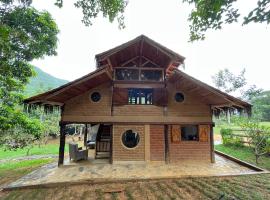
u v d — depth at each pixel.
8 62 8.34
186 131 11.38
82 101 10.48
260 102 33.19
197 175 7.89
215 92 9.10
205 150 10.56
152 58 11.05
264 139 11.66
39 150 19.16
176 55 9.60
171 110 10.66
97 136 11.96
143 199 5.81
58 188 7.01
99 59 9.46
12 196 6.41
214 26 3.69
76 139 26.69
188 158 10.48
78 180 7.42
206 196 5.89
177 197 5.88
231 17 3.46
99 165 9.92
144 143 10.44
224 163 10.27
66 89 9.03
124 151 10.35
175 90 10.87
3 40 5.58
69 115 10.34
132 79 10.92
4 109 9.69
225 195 5.89
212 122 10.67
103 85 10.69
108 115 10.45
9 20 7.68
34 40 8.87
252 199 5.59
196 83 9.17
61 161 9.93
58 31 9.70
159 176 7.85
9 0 7.29
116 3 5.23
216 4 3.34
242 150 13.51
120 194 6.27
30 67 9.59
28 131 10.35
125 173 8.41
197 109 10.76
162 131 10.62
